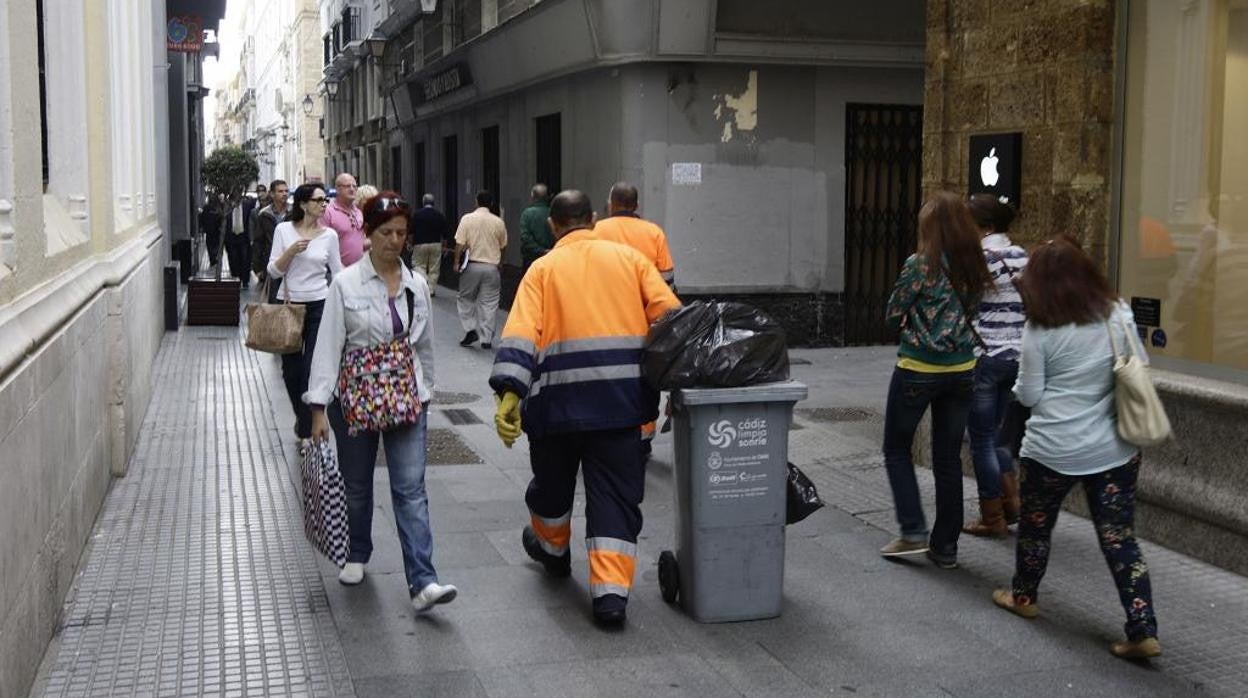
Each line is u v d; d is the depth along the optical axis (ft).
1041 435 16.31
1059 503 16.83
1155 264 22.15
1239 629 16.93
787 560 20.13
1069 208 23.44
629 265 17.35
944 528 19.52
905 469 19.90
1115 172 22.90
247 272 77.41
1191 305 21.34
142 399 31.50
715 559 17.07
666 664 15.67
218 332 53.06
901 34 44.96
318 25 166.30
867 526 22.12
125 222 30.01
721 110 44.78
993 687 15.02
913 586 18.80
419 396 17.67
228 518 22.27
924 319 18.74
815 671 15.48
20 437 13.75
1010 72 24.84
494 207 65.77
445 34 72.54
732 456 16.98
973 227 18.74
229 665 15.44
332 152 144.56
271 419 32.22
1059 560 20.02
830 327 46.55
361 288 17.28
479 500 23.94
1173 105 21.66
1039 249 16.51
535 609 17.70
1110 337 15.93
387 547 20.59
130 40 33.32
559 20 46.52
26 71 15.58
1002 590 18.01
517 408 16.94
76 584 18.47
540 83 54.08
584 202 17.75
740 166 45.16
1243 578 19.04
